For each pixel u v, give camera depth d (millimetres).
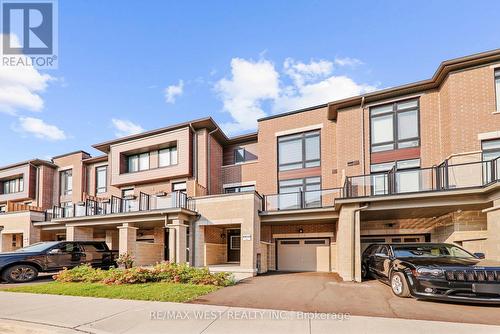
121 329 5293
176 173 18891
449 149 13016
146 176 20062
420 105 14453
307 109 18078
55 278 10906
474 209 11633
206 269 10633
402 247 9320
